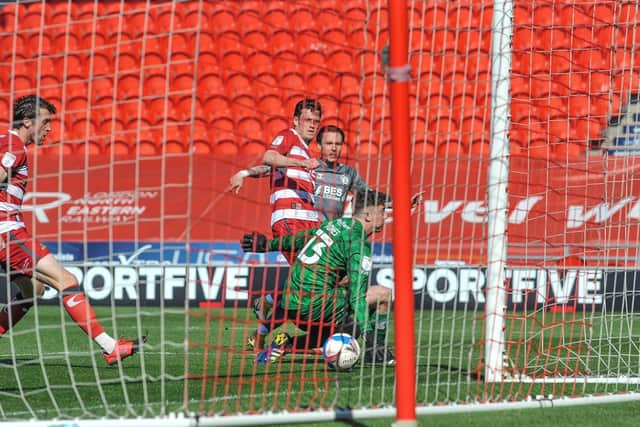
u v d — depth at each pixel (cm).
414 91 4112
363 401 1614
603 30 4238
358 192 2125
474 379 1908
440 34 4266
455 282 3716
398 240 1309
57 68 4959
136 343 2011
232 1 5147
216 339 2847
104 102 4884
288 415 1432
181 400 1650
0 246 1986
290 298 2202
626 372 2147
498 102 1877
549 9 4528
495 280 1872
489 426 1466
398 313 1309
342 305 2188
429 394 1711
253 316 3506
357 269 2006
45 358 2391
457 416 1568
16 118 1992
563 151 4191
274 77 4959
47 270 1995
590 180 3641
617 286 3491
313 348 2261
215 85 4919
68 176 4016
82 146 4759
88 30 5059
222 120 4816
